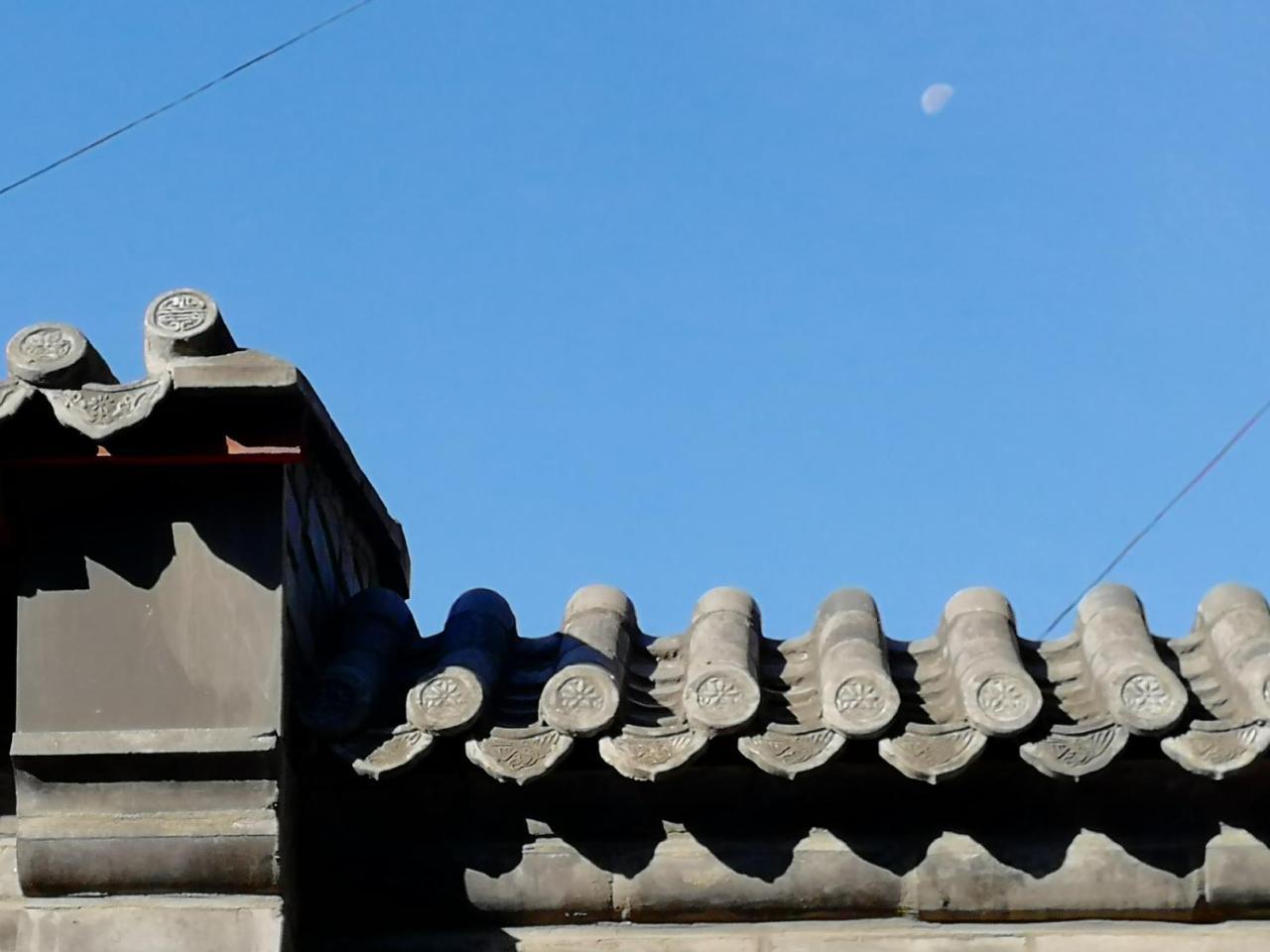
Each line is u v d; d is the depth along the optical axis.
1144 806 9.66
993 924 9.70
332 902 9.82
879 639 10.08
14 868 9.75
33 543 9.61
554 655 10.33
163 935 9.35
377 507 11.41
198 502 9.66
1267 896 9.58
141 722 9.43
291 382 9.41
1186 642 10.18
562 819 9.80
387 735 9.56
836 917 9.74
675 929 9.77
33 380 9.19
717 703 9.34
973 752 9.30
